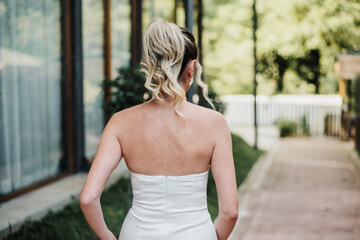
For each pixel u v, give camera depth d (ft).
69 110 18.29
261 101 67.62
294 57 63.05
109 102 12.91
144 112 5.06
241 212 16.88
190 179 4.92
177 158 4.91
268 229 14.74
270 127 50.88
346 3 54.54
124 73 13.37
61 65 17.87
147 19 27.17
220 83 63.36
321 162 29.37
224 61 61.82
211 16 60.08
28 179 15.84
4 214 12.71
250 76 66.28
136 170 5.00
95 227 4.81
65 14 17.88
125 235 5.05
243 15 58.65
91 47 20.39
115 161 4.98
